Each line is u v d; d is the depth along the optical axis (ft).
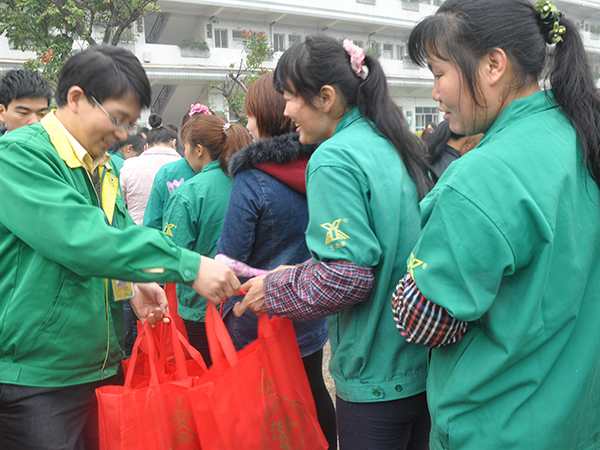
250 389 4.51
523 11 3.30
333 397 9.43
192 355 4.88
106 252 4.08
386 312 4.34
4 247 4.39
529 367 3.21
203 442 4.31
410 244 4.32
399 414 4.50
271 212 5.56
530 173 3.07
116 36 31.19
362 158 4.26
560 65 3.33
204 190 7.59
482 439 3.32
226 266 4.50
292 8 49.98
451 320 3.30
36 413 4.56
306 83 4.53
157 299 5.57
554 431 3.19
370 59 4.71
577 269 3.14
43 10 29.68
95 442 5.13
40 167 4.22
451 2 3.42
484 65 3.30
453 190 3.14
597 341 3.27
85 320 4.68
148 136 13.04
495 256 3.00
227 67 48.42
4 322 4.39
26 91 7.54
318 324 6.33
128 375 4.52
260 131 6.06
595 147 3.22
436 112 62.39
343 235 4.08
